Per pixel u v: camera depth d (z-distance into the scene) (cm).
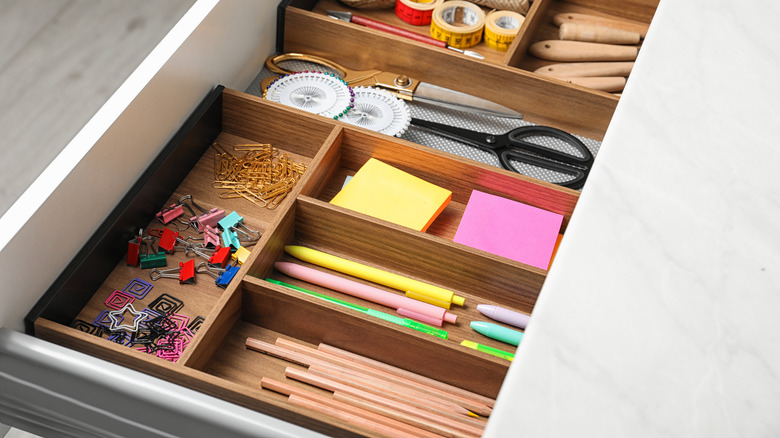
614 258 48
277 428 81
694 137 56
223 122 133
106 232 107
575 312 44
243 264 105
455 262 113
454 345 99
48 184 95
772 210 52
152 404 84
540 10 158
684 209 51
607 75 151
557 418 39
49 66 103
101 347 95
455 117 143
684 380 42
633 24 166
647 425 39
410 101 143
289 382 103
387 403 98
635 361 42
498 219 121
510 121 144
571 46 155
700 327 44
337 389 100
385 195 121
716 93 59
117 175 108
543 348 42
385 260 118
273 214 122
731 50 63
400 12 157
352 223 114
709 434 39
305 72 138
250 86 145
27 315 97
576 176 133
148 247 114
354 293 112
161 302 108
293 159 133
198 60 121
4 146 97
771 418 40
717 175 54
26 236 91
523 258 116
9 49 102
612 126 56
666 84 60
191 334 105
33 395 92
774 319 45
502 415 39
